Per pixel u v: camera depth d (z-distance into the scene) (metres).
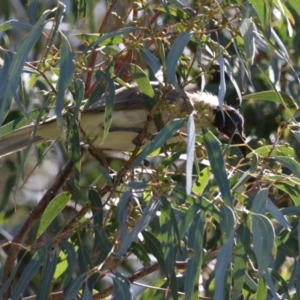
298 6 8.23
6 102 6.93
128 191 7.57
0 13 13.01
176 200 8.27
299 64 12.88
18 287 7.41
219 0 7.84
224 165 7.21
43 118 8.83
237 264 7.23
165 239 7.44
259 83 12.62
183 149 7.83
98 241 7.69
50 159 13.85
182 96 7.84
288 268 10.63
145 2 7.84
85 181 12.77
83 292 6.99
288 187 7.95
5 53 7.50
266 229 6.95
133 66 8.17
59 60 7.72
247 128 13.08
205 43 7.98
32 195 13.82
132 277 8.62
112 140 9.84
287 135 12.22
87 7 9.98
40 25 7.02
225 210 7.07
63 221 11.59
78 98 7.48
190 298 7.04
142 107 9.73
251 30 7.52
